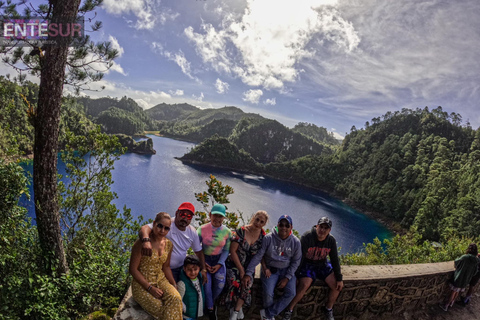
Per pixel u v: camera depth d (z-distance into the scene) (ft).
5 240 15.99
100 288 16.49
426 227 252.21
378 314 13.44
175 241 9.36
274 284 10.44
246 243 10.05
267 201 312.50
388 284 13.20
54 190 17.22
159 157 502.79
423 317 14.57
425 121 499.92
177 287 9.31
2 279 13.75
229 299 9.82
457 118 524.52
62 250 17.62
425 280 14.47
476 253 15.03
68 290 14.67
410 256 32.96
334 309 12.36
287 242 10.15
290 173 518.37
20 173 18.29
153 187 281.95
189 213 9.18
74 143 27.53
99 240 24.43
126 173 326.44
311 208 317.42
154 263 8.46
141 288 8.42
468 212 223.51
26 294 12.69
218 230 9.92
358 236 235.61
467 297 16.20
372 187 392.88
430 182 325.01
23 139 23.44
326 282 11.36
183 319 9.21
